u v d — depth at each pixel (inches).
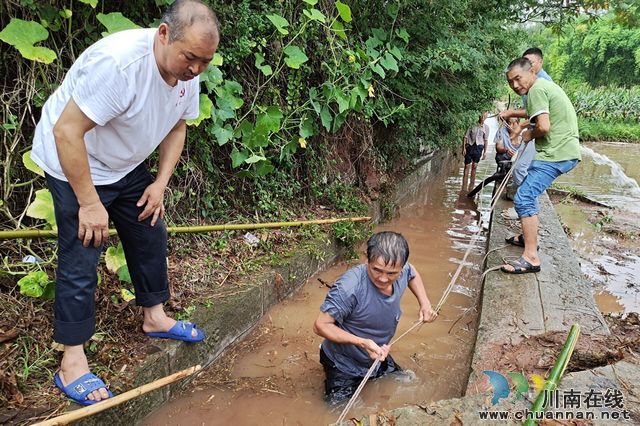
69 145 76.9
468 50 250.1
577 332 110.0
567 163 161.2
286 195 197.0
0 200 111.7
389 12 217.5
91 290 89.1
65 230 85.9
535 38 530.3
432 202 319.6
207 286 136.3
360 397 110.3
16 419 80.7
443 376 120.6
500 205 272.1
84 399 85.9
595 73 1700.3
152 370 100.1
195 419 102.0
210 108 141.3
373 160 265.4
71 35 121.8
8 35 101.5
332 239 191.2
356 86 197.8
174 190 150.3
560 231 217.5
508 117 201.8
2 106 115.1
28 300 107.3
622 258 227.8
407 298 166.7
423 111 283.1
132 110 82.3
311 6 187.6
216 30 77.0
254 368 121.6
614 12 310.7
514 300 143.9
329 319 104.2
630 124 1108.5
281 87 187.5
